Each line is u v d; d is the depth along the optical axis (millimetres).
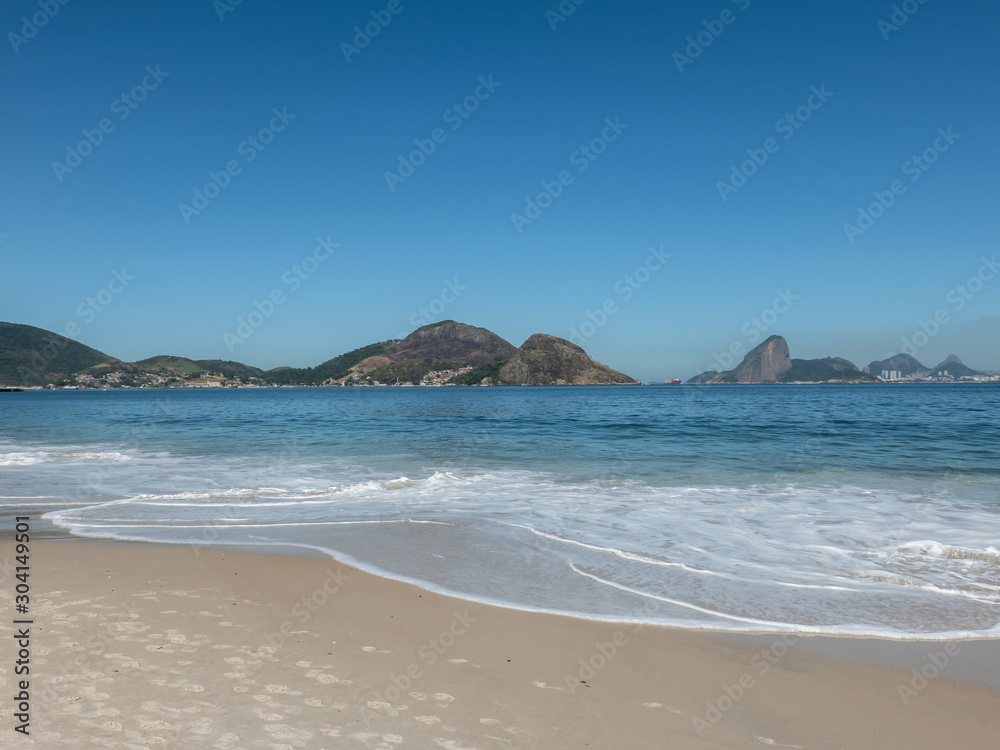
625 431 27047
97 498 11891
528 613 5762
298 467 16359
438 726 3695
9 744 3297
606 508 10859
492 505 11180
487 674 4469
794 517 10031
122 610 5699
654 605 5980
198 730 3537
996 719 3932
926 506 10898
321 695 4059
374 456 18766
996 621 5562
